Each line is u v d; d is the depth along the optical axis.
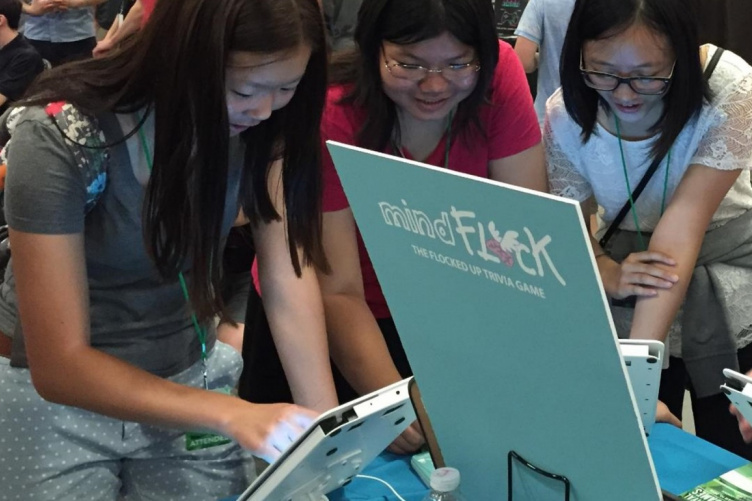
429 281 0.82
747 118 1.42
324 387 1.35
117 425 1.28
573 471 0.82
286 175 1.20
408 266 0.83
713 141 1.44
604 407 0.73
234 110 1.04
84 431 1.27
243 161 1.22
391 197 0.79
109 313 1.23
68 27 3.81
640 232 1.64
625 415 0.71
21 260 1.05
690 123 1.46
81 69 1.07
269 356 1.62
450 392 0.91
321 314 1.38
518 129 1.53
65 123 1.03
